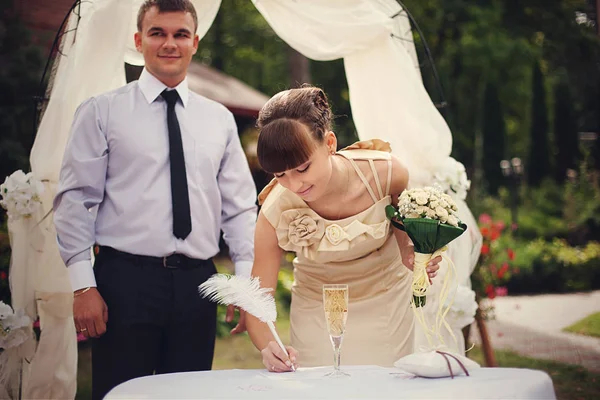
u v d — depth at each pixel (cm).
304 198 283
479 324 537
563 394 565
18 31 876
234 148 395
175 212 355
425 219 245
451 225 247
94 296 342
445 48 1914
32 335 396
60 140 396
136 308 343
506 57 1889
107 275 347
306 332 320
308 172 270
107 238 353
